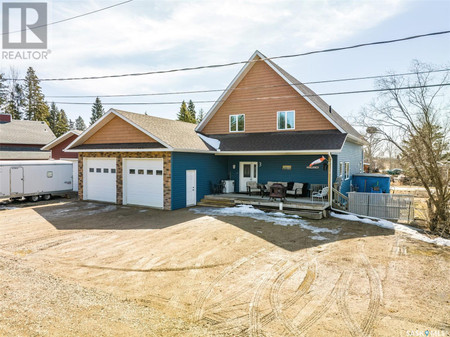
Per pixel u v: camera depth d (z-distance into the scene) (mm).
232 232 10828
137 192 16344
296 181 17031
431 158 13406
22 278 6781
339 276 7031
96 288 6332
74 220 12766
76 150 17969
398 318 5195
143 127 15430
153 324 4965
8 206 16484
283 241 9852
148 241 9719
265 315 5273
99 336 4574
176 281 6723
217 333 4719
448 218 12602
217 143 18250
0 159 27516
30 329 4707
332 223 12617
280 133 17750
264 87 18250
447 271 7398
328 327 4895
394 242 9977
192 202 16328
